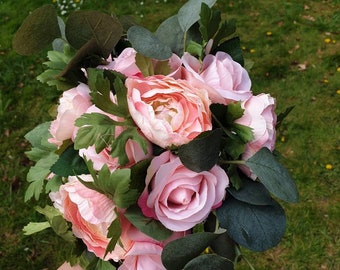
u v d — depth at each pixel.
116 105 0.60
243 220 0.64
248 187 0.65
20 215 1.97
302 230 1.86
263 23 3.05
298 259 1.78
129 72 0.66
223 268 0.58
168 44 0.72
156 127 0.58
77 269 0.80
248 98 0.65
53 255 1.83
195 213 0.60
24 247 1.86
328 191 2.01
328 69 2.65
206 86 0.63
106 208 0.59
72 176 0.64
